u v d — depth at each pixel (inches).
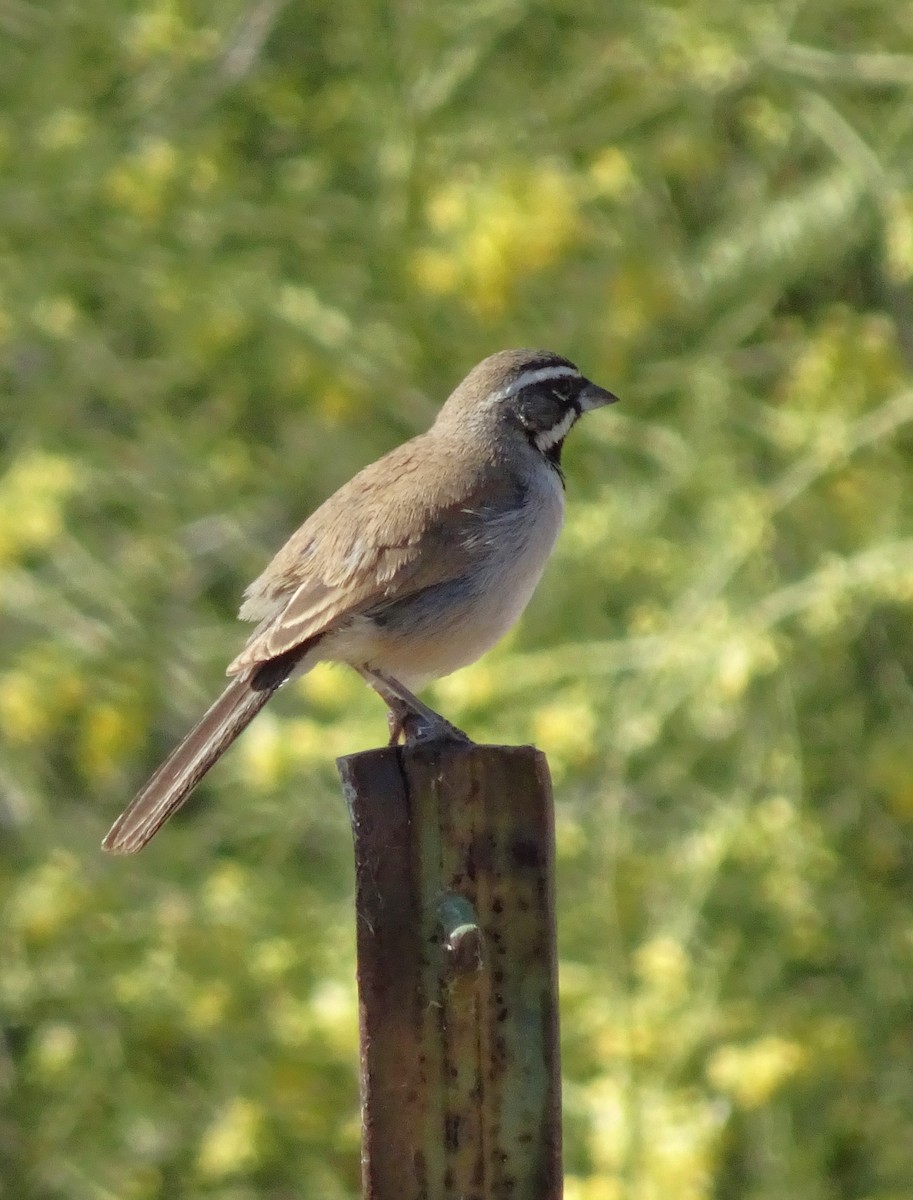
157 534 602.2
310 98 609.6
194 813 653.3
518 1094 229.8
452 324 587.5
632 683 505.4
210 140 588.7
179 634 587.5
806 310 606.2
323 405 583.5
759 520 507.8
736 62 550.6
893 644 566.6
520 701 511.8
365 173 613.0
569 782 513.0
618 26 574.6
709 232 591.2
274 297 575.5
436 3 570.9
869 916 525.0
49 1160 555.8
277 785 526.3
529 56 597.6
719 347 557.6
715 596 498.9
